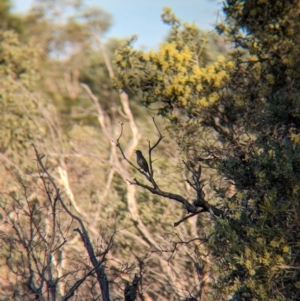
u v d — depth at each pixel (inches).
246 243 961.5
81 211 2075.5
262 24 1563.7
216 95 1562.5
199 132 1579.7
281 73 1453.0
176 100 1653.5
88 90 2647.6
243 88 1536.7
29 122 2411.4
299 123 1173.7
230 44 1781.5
